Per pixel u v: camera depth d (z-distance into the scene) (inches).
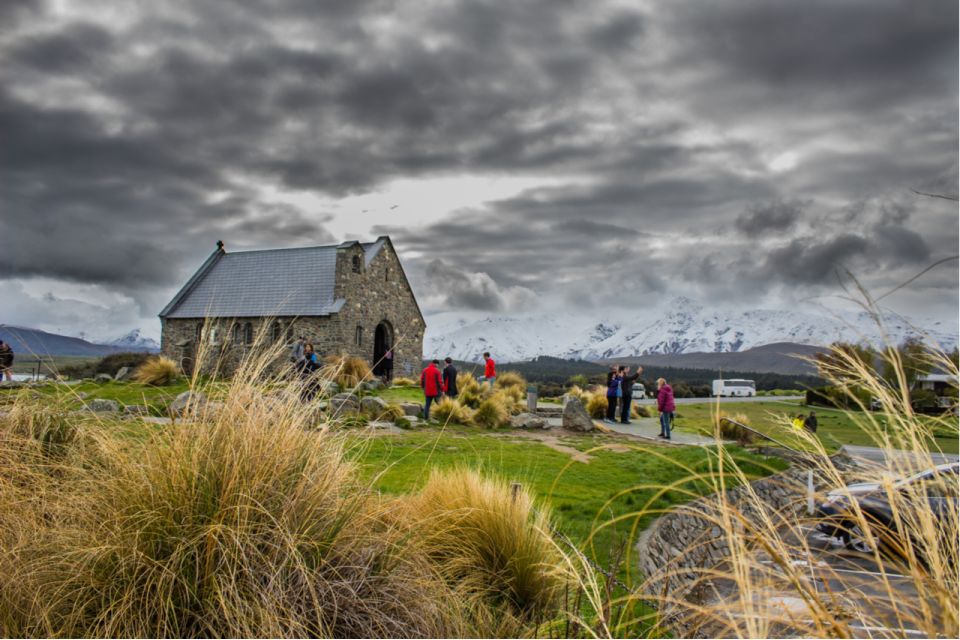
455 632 184.1
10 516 185.9
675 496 488.4
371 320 1850.4
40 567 164.6
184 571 157.2
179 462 172.4
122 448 205.9
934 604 96.5
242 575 158.6
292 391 202.1
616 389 1107.3
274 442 181.8
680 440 855.1
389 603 176.2
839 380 103.5
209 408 188.2
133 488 172.2
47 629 146.2
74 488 199.6
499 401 1018.1
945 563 95.7
